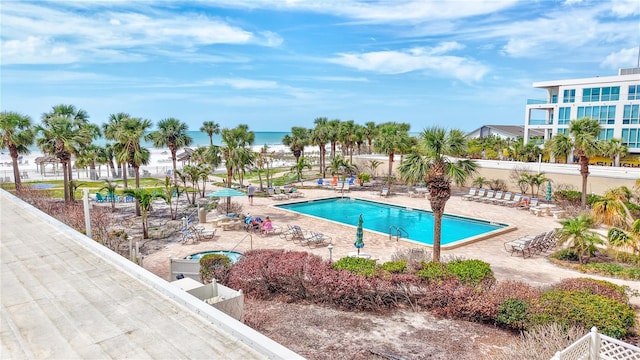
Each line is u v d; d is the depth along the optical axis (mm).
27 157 65938
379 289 9414
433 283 9367
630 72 39375
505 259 13797
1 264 7379
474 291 8945
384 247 15219
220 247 15039
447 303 9078
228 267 10875
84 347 4508
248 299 9945
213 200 25891
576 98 39469
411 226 20688
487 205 24609
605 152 20078
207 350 4410
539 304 8156
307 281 9812
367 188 32219
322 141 38750
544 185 26406
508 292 8906
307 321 8867
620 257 13273
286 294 10117
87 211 11391
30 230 9961
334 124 42844
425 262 10922
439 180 11789
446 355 7434
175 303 5684
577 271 12469
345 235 17109
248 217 18344
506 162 34844
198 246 15180
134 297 5898
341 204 26750
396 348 7695
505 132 67875
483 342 7922
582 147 19875
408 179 12547
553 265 13125
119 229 16953
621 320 7527
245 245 15336
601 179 23953
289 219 20547
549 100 43344
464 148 11820
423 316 9117
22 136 26781
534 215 21594
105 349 4457
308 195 28594
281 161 58531
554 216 20609
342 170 38625
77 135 23219
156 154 75375
